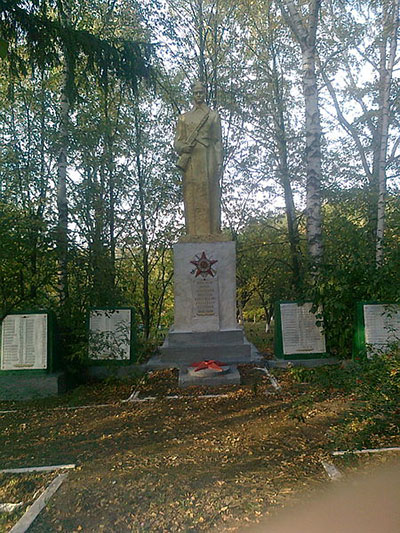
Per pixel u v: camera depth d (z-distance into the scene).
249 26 13.35
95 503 3.29
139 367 7.61
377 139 12.12
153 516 3.07
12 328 6.91
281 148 12.93
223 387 6.48
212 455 4.09
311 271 8.09
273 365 7.59
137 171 12.77
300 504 3.10
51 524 3.02
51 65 7.82
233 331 8.04
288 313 7.75
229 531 2.82
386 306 6.91
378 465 3.61
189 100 13.52
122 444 4.51
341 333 7.46
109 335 7.62
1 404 6.33
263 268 14.06
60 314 7.53
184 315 8.24
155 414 5.44
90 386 7.17
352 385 4.97
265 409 5.36
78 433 4.92
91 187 10.28
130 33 12.28
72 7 10.35
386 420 4.17
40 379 6.69
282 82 13.41
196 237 8.50
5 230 7.00
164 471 3.79
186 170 8.85
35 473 3.88
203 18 13.12
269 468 3.74
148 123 13.20
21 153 9.67
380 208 9.01
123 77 8.74
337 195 11.30
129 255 13.65
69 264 8.27
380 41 10.62
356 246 7.88
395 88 10.98
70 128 9.62
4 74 9.59
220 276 8.33
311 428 4.66
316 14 8.21
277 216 13.88
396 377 4.52
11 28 7.04
